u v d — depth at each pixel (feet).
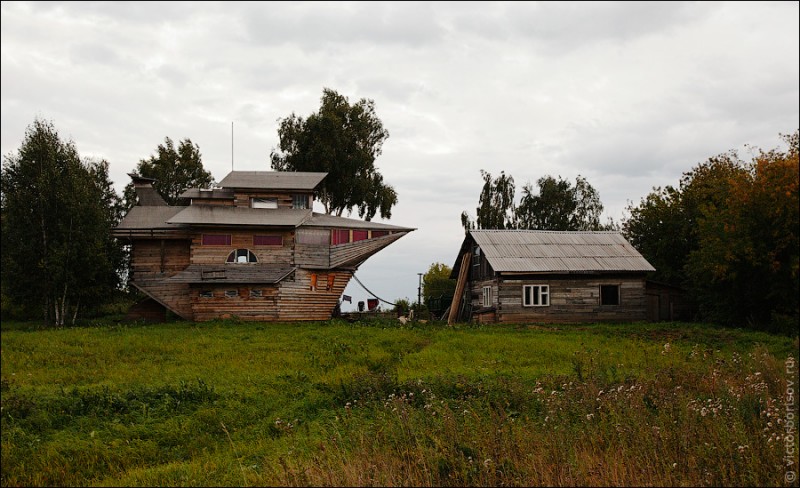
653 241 178.19
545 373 75.56
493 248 155.84
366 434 44.62
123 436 52.60
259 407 61.62
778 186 123.85
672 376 65.31
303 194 169.48
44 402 60.29
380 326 135.13
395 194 228.22
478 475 36.52
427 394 60.54
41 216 153.28
